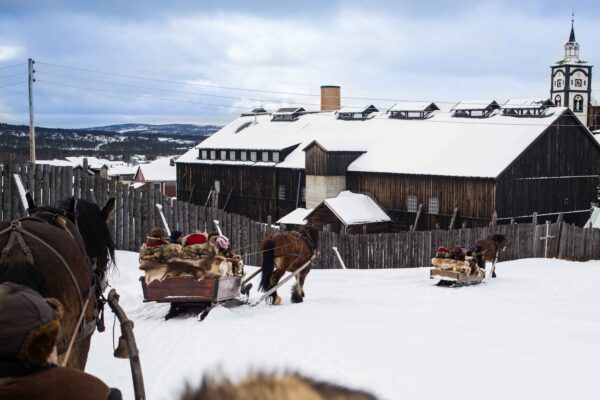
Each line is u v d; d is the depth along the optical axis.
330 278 22.55
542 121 53.34
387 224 53.53
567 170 54.66
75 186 20.86
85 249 5.89
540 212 52.44
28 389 2.79
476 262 23.02
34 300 2.92
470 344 10.57
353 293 18.92
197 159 69.44
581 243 41.47
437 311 15.07
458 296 18.78
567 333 11.95
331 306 15.41
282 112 71.88
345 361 8.92
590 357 9.80
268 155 63.22
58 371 2.93
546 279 24.83
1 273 4.41
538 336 11.55
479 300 17.89
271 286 15.88
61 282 4.72
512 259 36.84
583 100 124.81
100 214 6.34
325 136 64.00
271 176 62.06
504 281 23.73
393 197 54.06
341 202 51.53
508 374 8.62
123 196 21.97
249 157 64.88
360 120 66.00
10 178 19.30
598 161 57.12
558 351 10.20
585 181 56.22
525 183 51.12
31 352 2.79
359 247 31.69
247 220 26.14
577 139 55.41
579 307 16.69
